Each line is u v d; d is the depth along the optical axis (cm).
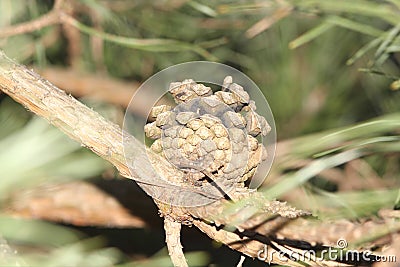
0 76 56
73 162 68
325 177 71
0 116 73
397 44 67
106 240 73
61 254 60
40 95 56
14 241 64
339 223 55
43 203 69
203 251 67
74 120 55
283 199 61
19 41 74
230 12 71
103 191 70
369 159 73
